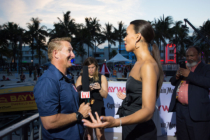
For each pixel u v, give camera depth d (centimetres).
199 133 192
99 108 254
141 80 121
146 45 130
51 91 122
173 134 334
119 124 97
